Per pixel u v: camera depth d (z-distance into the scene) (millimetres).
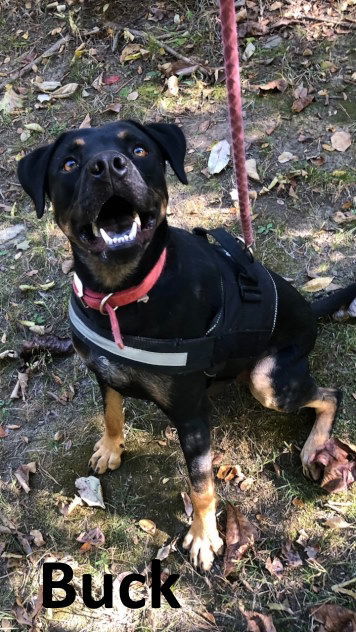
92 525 924
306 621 808
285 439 992
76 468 989
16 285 1257
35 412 1069
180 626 820
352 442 972
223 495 937
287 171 1332
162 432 1018
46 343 1130
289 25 1605
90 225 687
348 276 1169
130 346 733
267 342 874
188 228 1287
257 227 1258
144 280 704
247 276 828
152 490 954
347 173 1304
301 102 1431
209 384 854
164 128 768
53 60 1725
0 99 1669
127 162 639
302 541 876
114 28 1725
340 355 1070
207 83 1549
